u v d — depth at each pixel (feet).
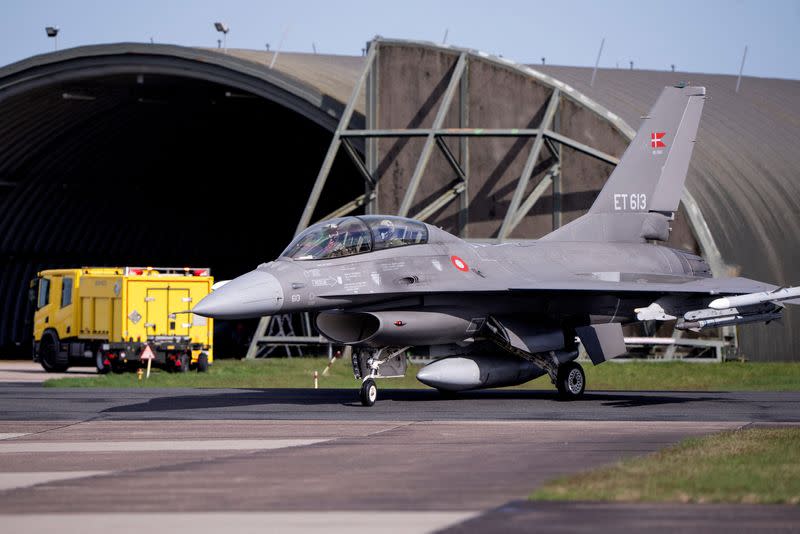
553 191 427.74
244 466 133.08
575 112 426.92
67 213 622.13
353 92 436.35
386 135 429.38
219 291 217.56
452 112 440.45
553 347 251.60
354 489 114.11
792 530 90.94
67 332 403.75
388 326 226.58
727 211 431.02
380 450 149.28
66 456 144.56
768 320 238.27
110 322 386.11
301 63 536.01
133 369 396.98
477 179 436.76
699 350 407.64
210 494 111.45
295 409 222.28
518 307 251.19
